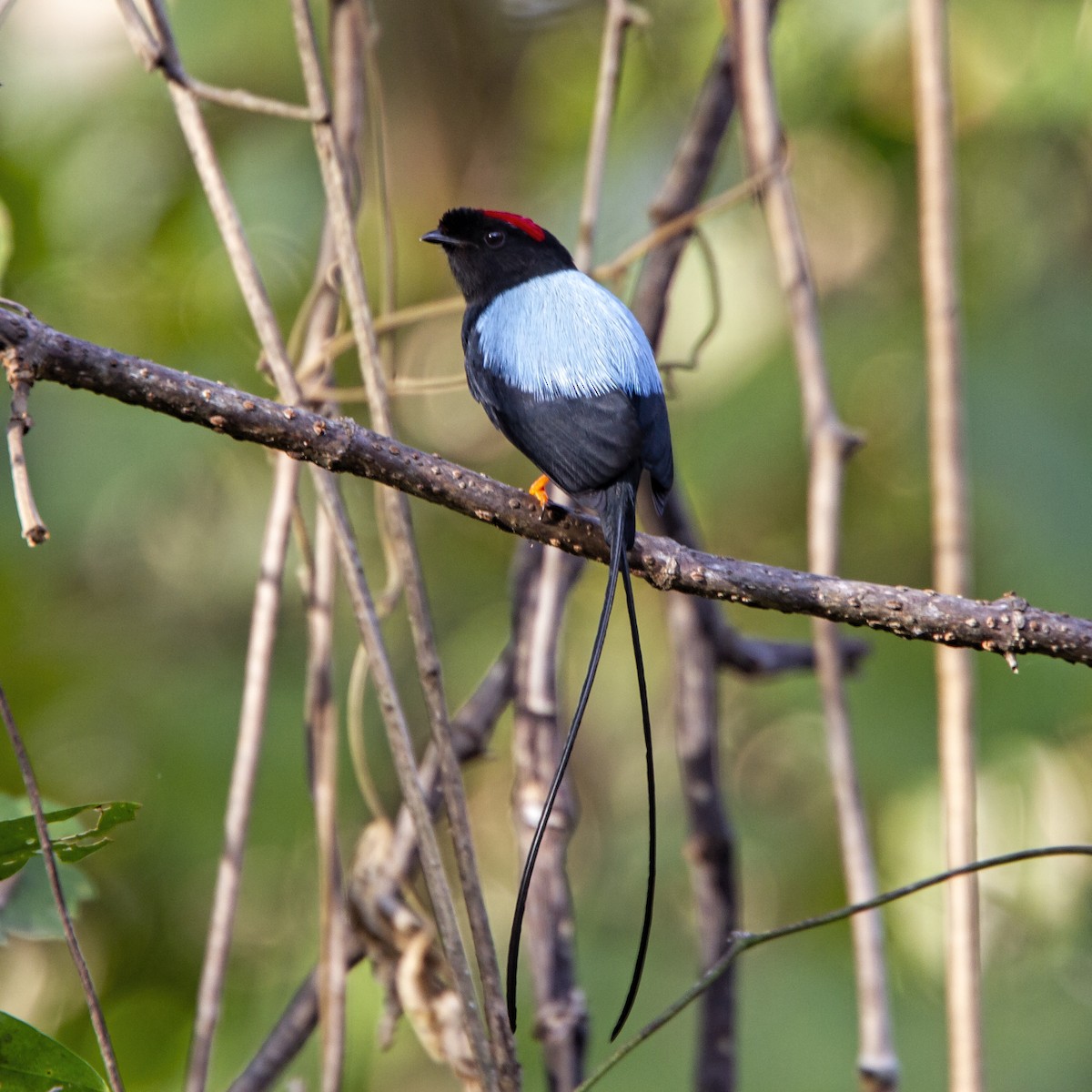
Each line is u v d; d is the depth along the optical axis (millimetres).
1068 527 10844
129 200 12531
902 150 12555
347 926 7039
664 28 13078
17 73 12188
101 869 11367
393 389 7258
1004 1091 11562
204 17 12016
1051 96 11977
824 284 12789
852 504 12406
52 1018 11641
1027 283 12102
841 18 12109
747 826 13117
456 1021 6574
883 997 6547
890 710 11344
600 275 7621
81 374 4711
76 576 12469
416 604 6012
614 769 13930
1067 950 12773
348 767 12359
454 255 7457
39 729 11672
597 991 11672
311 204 12344
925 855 11625
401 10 14070
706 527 12461
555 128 13922
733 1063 8023
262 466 13000
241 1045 11234
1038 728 11281
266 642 6773
